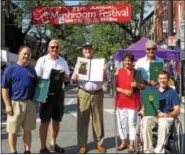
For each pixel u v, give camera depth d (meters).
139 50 8.02
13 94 4.16
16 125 4.17
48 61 4.59
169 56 8.27
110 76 5.44
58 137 5.82
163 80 4.41
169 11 12.71
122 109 4.89
